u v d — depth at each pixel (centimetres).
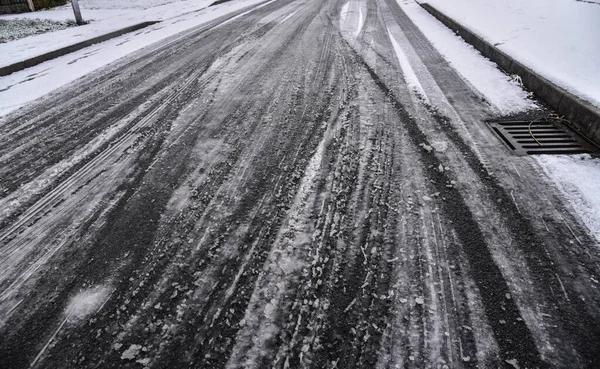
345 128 334
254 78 480
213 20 958
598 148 289
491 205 229
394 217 224
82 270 199
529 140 303
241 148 311
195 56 611
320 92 420
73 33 876
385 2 1084
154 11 1229
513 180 251
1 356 156
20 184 285
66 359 153
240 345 155
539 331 154
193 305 174
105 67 596
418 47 584
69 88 506
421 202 235
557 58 434
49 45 749
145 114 395
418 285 179
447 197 238
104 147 331
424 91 409
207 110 392
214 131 344
